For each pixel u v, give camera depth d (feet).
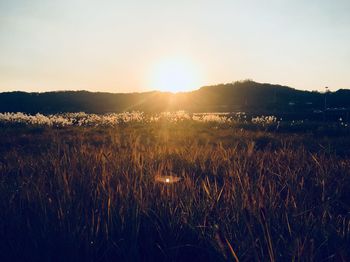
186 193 11.69
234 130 68.69
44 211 9.94
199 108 312.29
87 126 83.05
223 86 424.05
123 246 8.72
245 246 8.14
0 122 86.63
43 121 86.02
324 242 8.13
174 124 84.89
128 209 9.96
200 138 50.93
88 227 9.25
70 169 14.87
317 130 68.13
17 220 9.71
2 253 8.57
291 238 8.30
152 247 8.96
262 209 8.25
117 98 363.35
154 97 376.27
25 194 11.77
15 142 43.32
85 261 8.38
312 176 16.14
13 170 16.72
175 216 9.99
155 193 11.77
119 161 16.92
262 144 42.93
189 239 9.20
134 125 83.61
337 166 18.37
